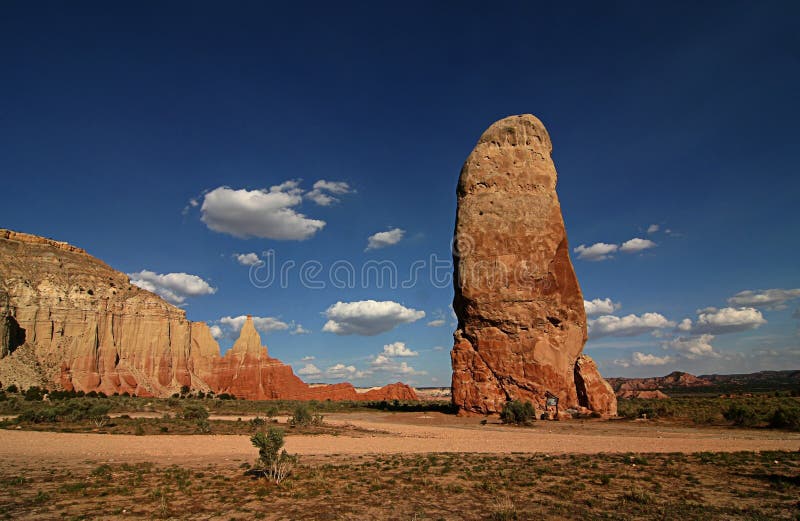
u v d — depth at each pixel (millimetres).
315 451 26234
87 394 99688
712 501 14609
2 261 125812
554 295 50688
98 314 123375
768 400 60562
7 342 105812
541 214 52250
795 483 16781
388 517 13172
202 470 20406
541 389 48812
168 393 121750
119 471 20078
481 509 13906
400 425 43875
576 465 20797
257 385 132625
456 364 52781
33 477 18734
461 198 55312
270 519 13031
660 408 49438
